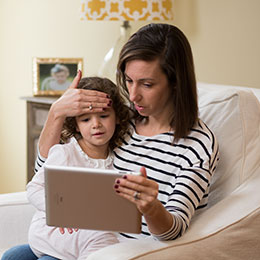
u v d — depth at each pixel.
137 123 1.81
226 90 1.83
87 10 2.84
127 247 1.43
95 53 3.40
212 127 1.83
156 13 2.82
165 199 1.66
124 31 2.96
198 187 1.58
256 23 3.06
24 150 3.51
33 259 1.86
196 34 3.26
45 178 1.41
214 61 3.23
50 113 1.78
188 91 1.64
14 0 3.33
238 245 1.55
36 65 3.25
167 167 1.66
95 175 1.38
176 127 1.66
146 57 1.57
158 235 1.46
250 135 1.77
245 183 1.73
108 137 1.76
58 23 3.37
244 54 3.12
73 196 1.40
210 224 1.56
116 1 2.80
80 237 1.68
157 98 1.62
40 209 1.74
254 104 1.79
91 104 1.72
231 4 3.13
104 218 1.40
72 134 1.85
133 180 1.34
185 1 3.26
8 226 2.01
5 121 3.47
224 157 1.79
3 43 3.37
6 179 3.54
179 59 1.60
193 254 1.47
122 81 1.79
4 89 3.43
